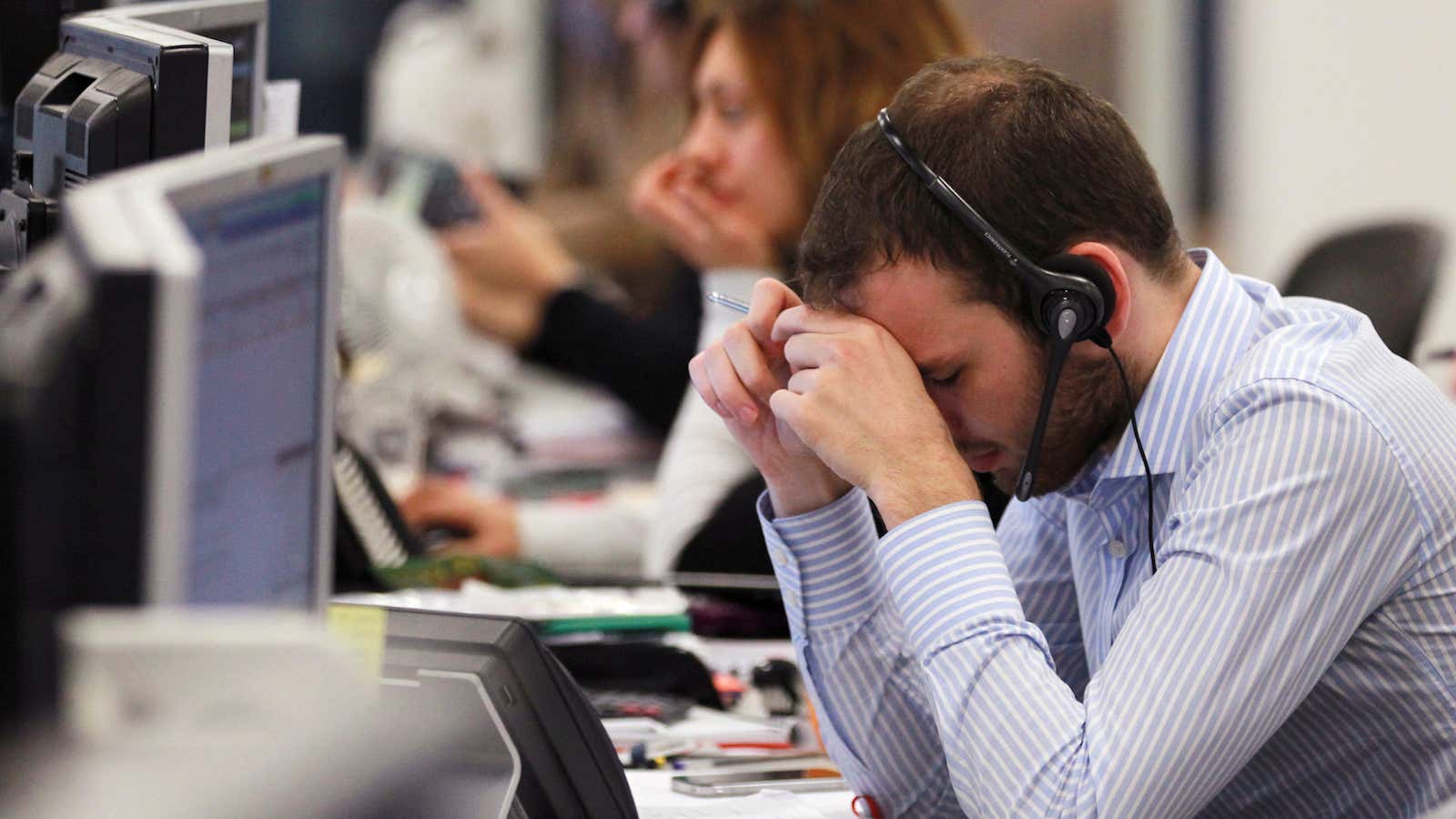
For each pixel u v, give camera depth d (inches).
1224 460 110.7
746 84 305.4
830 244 118.3
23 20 159.2
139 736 53.9
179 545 59.9
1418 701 112.9
